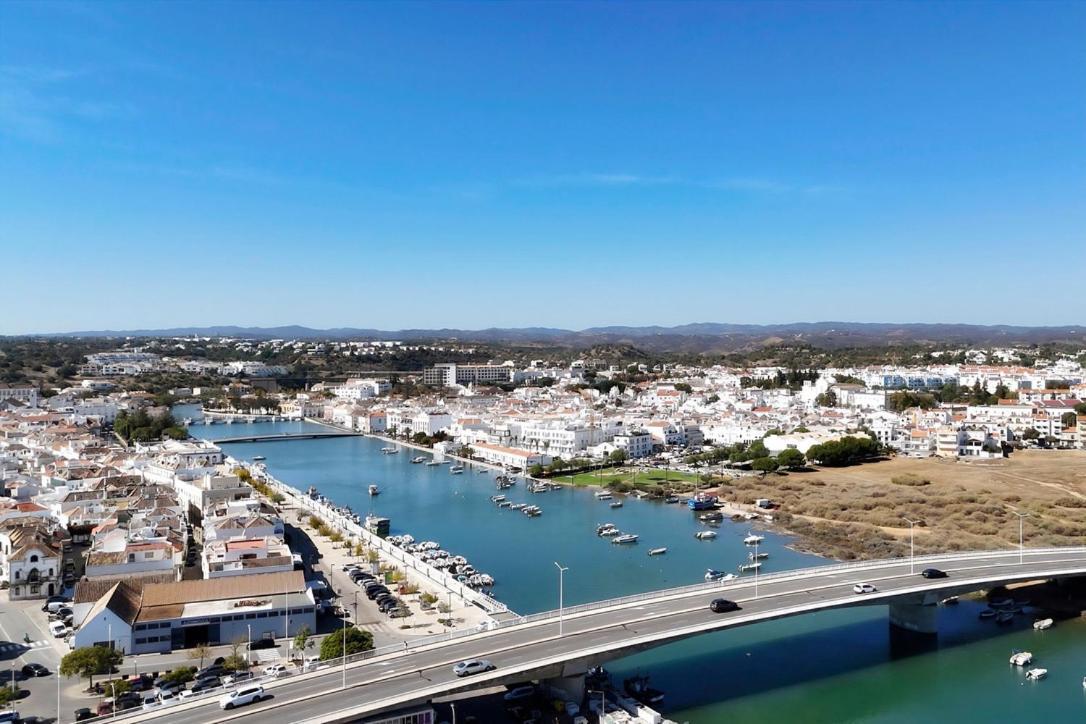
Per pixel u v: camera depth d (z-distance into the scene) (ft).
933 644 553.23
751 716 442.09
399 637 518.78
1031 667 510.99
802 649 545.85
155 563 611.47
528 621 499.92
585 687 460.14
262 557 620.08
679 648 548.72
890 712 446.19
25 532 651.66
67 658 429.38
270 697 386.32
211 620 512.63
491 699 447.83
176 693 429.79
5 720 392.06
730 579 584.40
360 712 367.25
